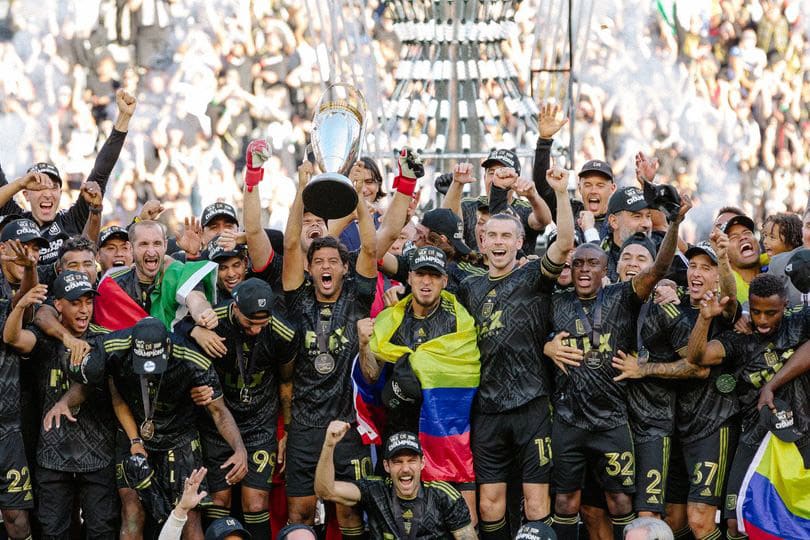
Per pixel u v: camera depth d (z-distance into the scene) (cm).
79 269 1482
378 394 1459
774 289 1415
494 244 1445
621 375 1430
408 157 1446
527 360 1441
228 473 1419
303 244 1529
